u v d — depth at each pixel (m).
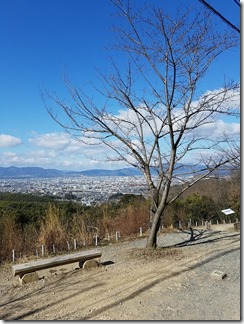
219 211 17.89
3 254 8.67
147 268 6.48
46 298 5.18
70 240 9.88
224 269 6.14
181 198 18.02
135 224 12.20
